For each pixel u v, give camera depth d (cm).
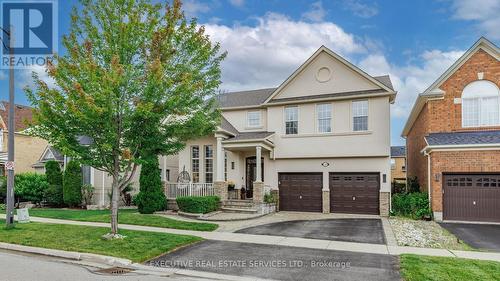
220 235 1191
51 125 977
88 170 2108
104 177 2077
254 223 1477
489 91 1648
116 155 1041
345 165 1878
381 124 1814
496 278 691
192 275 748
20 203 2150
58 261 853
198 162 2102
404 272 740
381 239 1137
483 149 1517
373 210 1809
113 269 788
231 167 2047
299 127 1981
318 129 1948
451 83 1702
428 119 1733
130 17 1003
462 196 1561
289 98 2017
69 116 962
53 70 924
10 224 1186
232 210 1750
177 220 1497
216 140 2048
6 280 676
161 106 993
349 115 1884
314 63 1983
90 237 1052
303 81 2002
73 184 2020
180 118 1201
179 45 1080
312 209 1928
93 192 2064
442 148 1564
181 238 1069
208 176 2083
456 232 1274
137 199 1764
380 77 2062
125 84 962
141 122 1012
